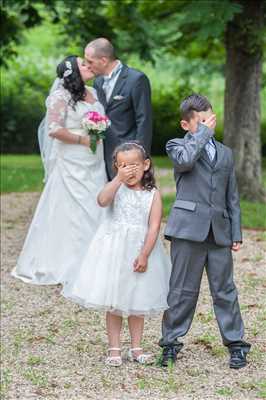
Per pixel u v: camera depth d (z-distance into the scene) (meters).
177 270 6.02
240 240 5.97
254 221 13.35
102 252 6.02
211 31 13.26
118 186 6.07
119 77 8.40
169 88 32.00
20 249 11.04
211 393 5.48
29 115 29.81
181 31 18.38
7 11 19.83
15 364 6.32
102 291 5.94
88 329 7.26
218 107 32.12
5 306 8.10
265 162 22.02
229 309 6.01
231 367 5.98
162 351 6.25
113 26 18.36
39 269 8.02
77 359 6.40
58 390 5.69
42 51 36.59
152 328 7.21
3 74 31.41
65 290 7.92
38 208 8.12
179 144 5.97
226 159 6.01
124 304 5.94
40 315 7.77
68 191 8.01
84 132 8.00
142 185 6.14
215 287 6.00
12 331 7.25
